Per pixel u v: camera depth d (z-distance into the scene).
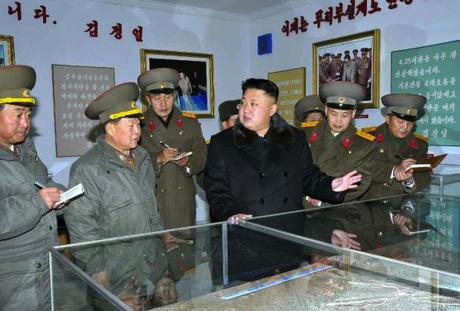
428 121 2.58
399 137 1.94
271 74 3.65
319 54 3.19
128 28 3.24
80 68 3.05
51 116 2.97
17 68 1.26
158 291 0.87
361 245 1.04
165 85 2.10
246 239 1.13
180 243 1.07
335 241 1.06
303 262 1.07
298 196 1.50
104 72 3.15
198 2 3.37
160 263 0.98
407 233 1.12
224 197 1.43
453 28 2.42
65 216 1.32
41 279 1.10
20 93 1.25
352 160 1.79
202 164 2.22
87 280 0.80
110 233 1.33
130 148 1.40
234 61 3.79
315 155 1.87
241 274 1.01
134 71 3.29
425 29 2.55
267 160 1.46
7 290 1.08
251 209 1.44
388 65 2.75
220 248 1.09
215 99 3.70
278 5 3.46
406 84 2.67
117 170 1.38
